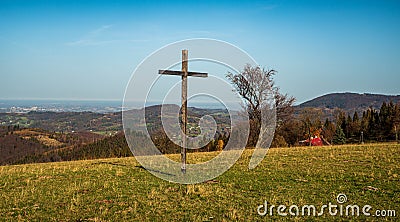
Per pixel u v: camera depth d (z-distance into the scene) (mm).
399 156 19062
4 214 9648
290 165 17172
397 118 59500
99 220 9141
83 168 17203
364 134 63156
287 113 34906
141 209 10133
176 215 9656
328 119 65062
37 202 10781
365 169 15422
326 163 17422
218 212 9930
